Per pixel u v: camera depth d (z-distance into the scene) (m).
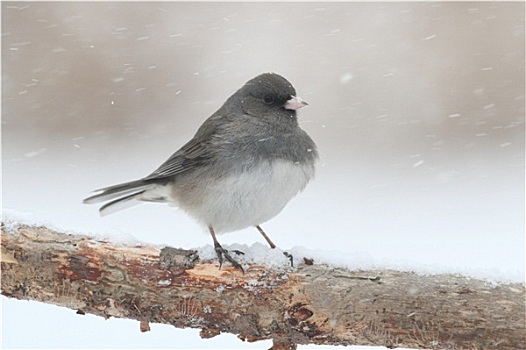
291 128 7.44
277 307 6.18
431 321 5.91
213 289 6.25
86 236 6.52
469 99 16.39
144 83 16.42
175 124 16.20
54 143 15.84
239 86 16.20
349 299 6.04
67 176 14.52
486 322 5.82
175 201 7.72
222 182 7.20
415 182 14.84
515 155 15.84
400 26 17.09
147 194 7.89
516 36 16.59
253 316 6.21
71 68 16.28
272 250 6.36
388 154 15.97
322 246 11.27
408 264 6.19
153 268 6.32
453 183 14.81
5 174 14.52
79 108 16.14
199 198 7.36
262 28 17.22
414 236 11.91
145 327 6.47
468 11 16.92
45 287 6.46
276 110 7.45
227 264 6.29
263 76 7.66
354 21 17.36
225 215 7.33
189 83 16.42
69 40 16.42
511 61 16.48
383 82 16.44
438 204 13.73
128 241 6.50
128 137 16.06
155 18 17.02
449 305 5.88
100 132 16.06
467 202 13.80
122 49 16.56
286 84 7.55
